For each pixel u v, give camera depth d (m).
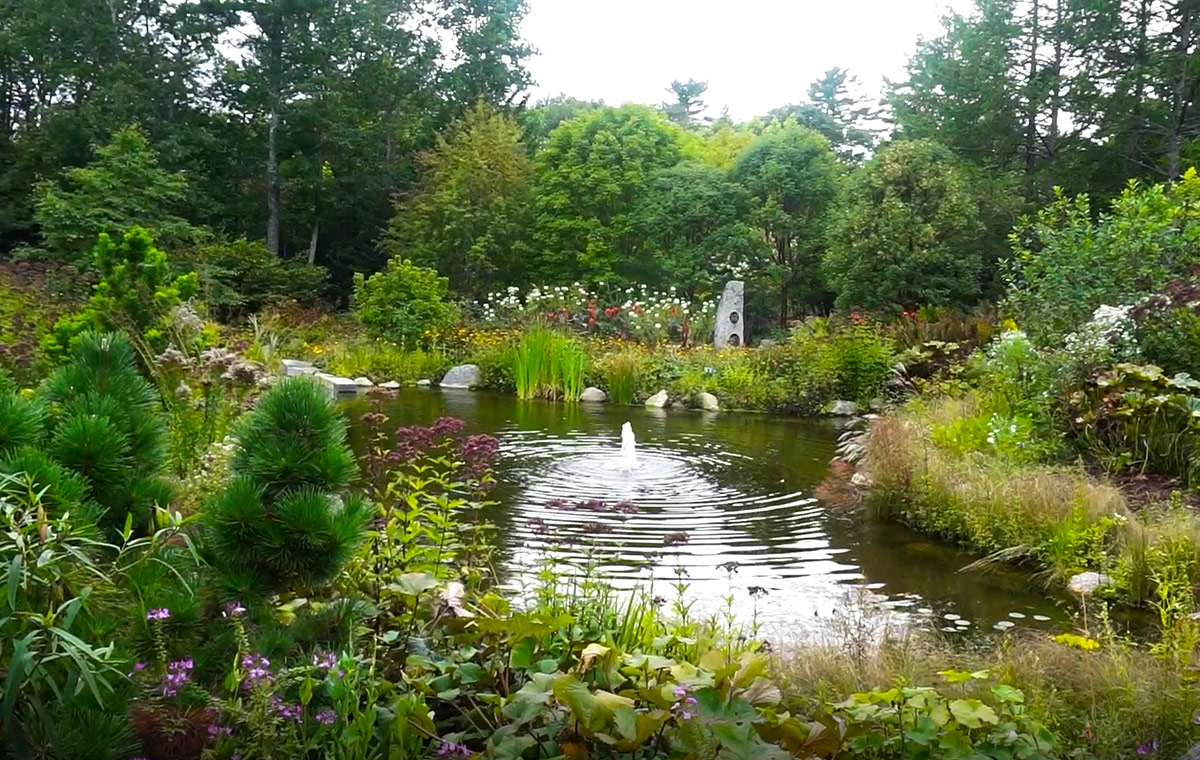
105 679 1.79
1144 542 4.84
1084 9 21.19
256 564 2.36
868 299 17.58
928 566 5.40
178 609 2.10
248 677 1.98
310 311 19.67
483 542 4.64
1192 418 6.62
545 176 23.55
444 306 17.19
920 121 26.69
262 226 28.02
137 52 25.41
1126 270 9.40
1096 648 3.37
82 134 23.66
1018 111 22.58
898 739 2.27
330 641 2.31
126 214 18.42
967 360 11.60
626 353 15.01
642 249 23.80
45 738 1.66
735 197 22.92
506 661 2.59
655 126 24.58
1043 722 2.69
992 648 3.81
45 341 5.46
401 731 2.08
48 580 1.83
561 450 9.00
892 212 17.41
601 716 2.00
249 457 2.53
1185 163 19.92
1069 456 7.36
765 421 12.14
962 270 17.62
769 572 5.18
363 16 28.09
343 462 2.54
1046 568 5.24
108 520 2.41
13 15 25.27
